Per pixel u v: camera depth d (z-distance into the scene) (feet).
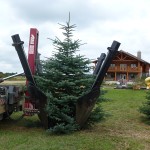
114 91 67.10
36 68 21.58
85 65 20.83
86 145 17.13
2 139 18.28
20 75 23.89
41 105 20.18
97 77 19.75
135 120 26.35
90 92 19.86
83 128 21.59
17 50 19.34
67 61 20.30
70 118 20.07
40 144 17.21
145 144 18.28
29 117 25.39
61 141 17.85
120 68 156.04
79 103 20.01
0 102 19.75
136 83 92.17
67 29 20.54
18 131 20.65
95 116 21.47
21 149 16.26
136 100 43.65
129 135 20.33
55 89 20.56
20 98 23.58
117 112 30.17
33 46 22.00
